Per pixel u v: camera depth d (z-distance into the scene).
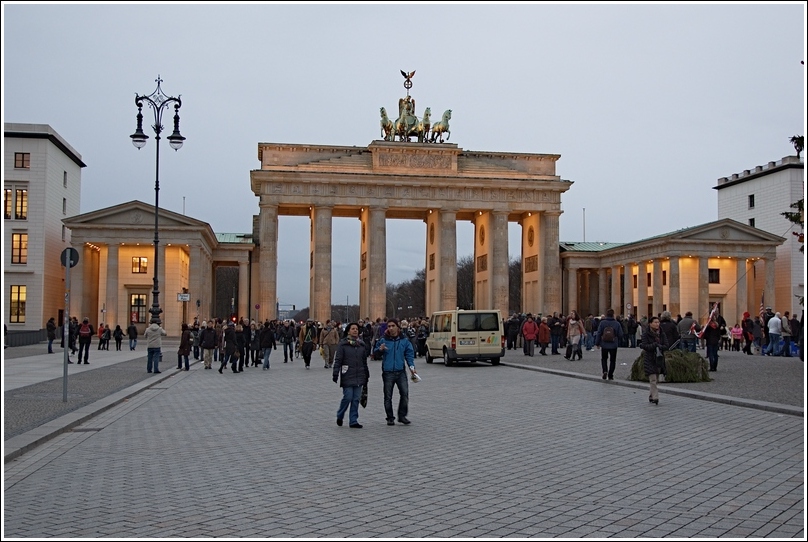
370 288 118.00
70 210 117.31
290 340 62.31
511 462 17.06
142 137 54.34
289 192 117.44
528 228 131.38
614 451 18.25
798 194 119.88
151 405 29.27
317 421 24.34
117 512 12.92
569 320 54.38
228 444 19.84
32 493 14.34
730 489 14.18
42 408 26.19
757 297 121.06
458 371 47.34
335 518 12.48
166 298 108.31
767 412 24.83
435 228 124.44
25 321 101.62
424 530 11.75
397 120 125.44
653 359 27.88
